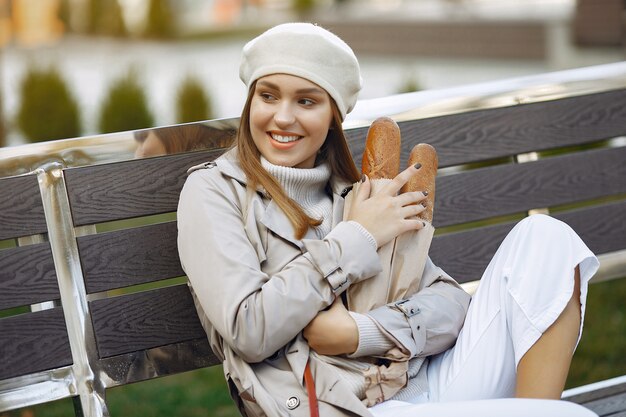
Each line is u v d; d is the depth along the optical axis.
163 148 2.88
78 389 2.76
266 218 2.55
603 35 15.34
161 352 2.87
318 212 2.69
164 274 2.87
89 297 2.83
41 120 9.90
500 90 3.37
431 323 2.53
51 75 10.01
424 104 3.26
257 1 36.19
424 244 2.62
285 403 2.40
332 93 2.61
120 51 23.98
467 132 3.32
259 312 2.37
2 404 2.68
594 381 4.25
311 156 2.72
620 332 4.77
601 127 3.52
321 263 2.44
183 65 19.72
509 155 3.39
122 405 4.27
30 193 2.73
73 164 2.78
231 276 2.42
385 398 2.45
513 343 2.44
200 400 4.29
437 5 23.94
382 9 25.03
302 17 25.42
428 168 2.69
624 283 5.41
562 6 19.38
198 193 2.54
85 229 2.81
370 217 2.54
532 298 2.40
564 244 2.44
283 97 2.58
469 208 3.33
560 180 3.47
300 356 2.44
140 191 2.85
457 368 2.52
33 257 2.73
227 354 2.48
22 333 2.71
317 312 2.44
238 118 2.96
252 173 2.60
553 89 3.44
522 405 2.14
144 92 9.94
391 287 2.58
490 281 2.54
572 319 2.42
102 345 2.79
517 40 17.12
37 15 30.30
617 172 3.55
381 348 2.46
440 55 18.94
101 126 9.80
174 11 29.41
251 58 2.61
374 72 17.34
